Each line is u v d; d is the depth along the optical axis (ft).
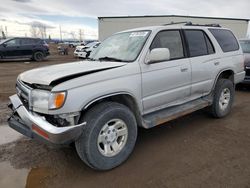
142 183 8.76
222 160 10.25
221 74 15.20
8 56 51.03
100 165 9.23
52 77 8.52
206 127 14.08
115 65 9.91
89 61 11.76
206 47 13.89
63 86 8.15
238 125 14.39
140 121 10.67
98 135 8.97
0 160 10.50
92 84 8.72
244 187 8.39
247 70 22.62
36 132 8.59
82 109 8.44
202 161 10.19
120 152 9.80
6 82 28.04
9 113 16.52
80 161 10.37
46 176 9.30
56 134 7.93
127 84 9.66
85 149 8.76
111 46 12.49
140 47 10.82
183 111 12.24
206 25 14.82
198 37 13.53
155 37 11.21
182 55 12.37
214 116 15.30
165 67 11.21
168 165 9.93
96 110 8.94
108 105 9.25
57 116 8.29
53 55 79.25
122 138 9.91
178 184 8.65
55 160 10.48
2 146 11.79
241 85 25.49
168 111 11.92
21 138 12.70
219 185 8.54
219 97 14.78
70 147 11.58
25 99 9.57
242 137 12.63
